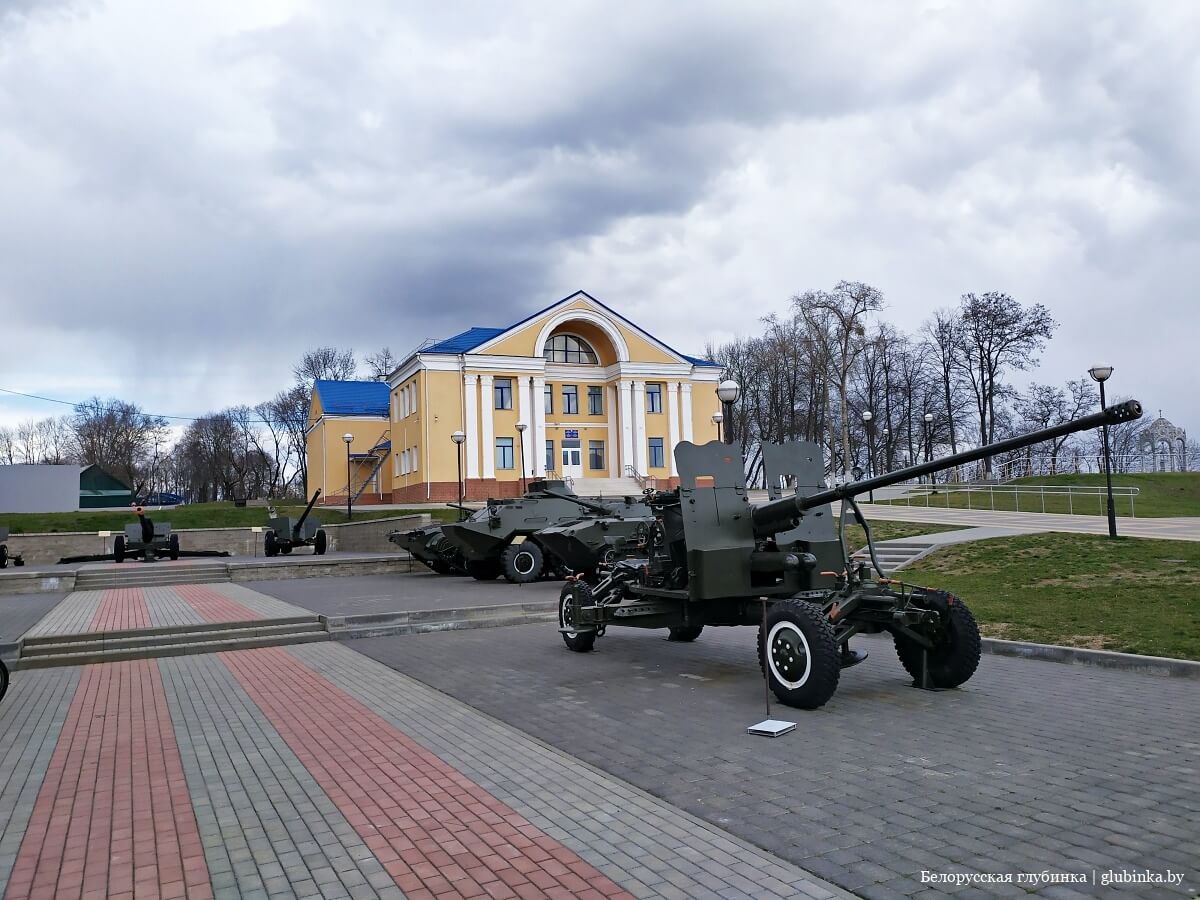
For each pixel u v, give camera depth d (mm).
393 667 11312
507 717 8336
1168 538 18625
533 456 49188
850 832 5059
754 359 70500
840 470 63344
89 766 6906
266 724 8273
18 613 16844
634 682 9867
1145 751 6559
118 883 4602
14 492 41219
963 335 57594
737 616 10219
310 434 62656
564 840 5055
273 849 5027
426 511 42344
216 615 15188
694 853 4812
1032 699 8422
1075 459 52062
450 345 49812
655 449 52625
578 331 52562
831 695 8250
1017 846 4777
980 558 18125
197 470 90875
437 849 4957
